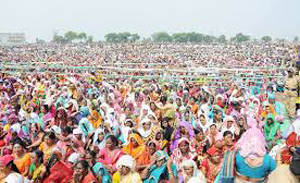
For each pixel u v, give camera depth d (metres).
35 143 9.43
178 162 7.47
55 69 28.14
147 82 22.05
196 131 10.21
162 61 52.72
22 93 15.88
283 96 12.50
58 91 17.06
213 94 16.47
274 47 89.38
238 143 5.02
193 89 17.81
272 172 4.96
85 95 17.02
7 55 66.94
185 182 6.73
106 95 15.85
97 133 9.35
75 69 28.61
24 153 8.35
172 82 22.33
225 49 95.12
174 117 12.31
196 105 13.17
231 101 13.03
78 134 9.23
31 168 8.05
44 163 7.89
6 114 12.55
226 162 4.97
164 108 12.59
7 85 19.12
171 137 9.58
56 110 12.70
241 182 4.88
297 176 4.80
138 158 8.02
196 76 23.38
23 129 10.75
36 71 27.95
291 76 12.27
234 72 25.73
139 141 8.37
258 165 4.78
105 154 8.00
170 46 107.12
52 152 7.75
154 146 7.89
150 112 11.33
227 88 19.06
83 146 9.36
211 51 90.56
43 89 18.92
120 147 8.88
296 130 7.29
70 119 11.25
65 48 104.19
